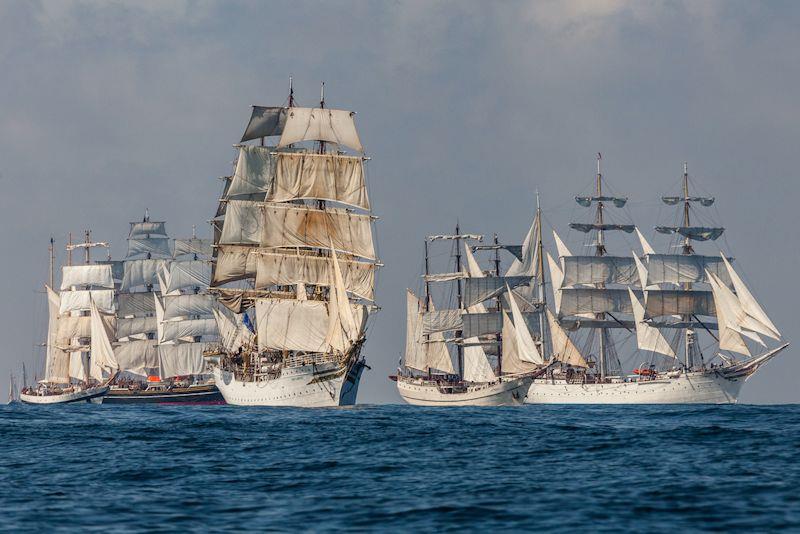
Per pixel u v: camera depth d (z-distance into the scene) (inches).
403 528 7106.3
